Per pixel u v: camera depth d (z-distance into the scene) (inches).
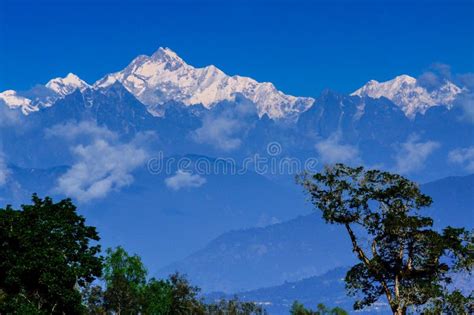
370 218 4426.7
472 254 4296.3
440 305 4274.1
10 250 5201.8
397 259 4404.5
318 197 4473.4
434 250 4288.9
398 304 4333.2
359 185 4424.2
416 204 4411.9
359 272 4503.0
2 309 4909.0
